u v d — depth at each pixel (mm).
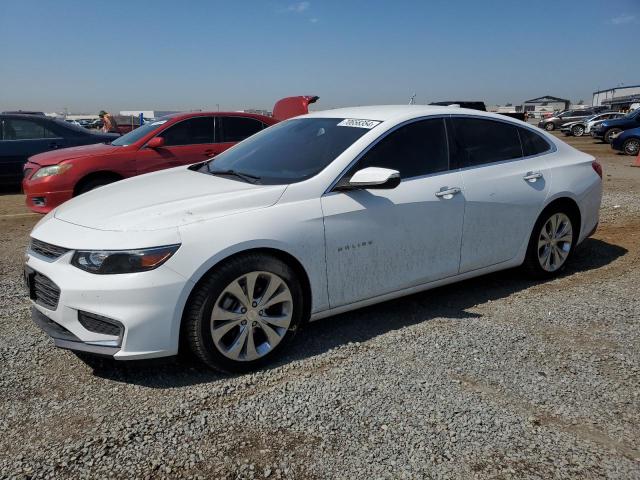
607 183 10938
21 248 6191
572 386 3070
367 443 2568
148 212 3197
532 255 4711
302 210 3395
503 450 2521
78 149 7777
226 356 3168
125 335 2916
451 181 4070
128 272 2928
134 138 7949
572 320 3980
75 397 2990
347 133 3943
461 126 4309
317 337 3744
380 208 3676
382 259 3742
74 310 2992
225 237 3102
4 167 10008
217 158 4574
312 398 2949
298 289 3404
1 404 2910
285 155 3988
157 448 2539
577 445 2562
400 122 3980
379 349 3525
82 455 2488
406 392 2998
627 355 3428
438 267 4059
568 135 34594
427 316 4086
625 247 6008
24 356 3445
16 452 2518
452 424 2711
